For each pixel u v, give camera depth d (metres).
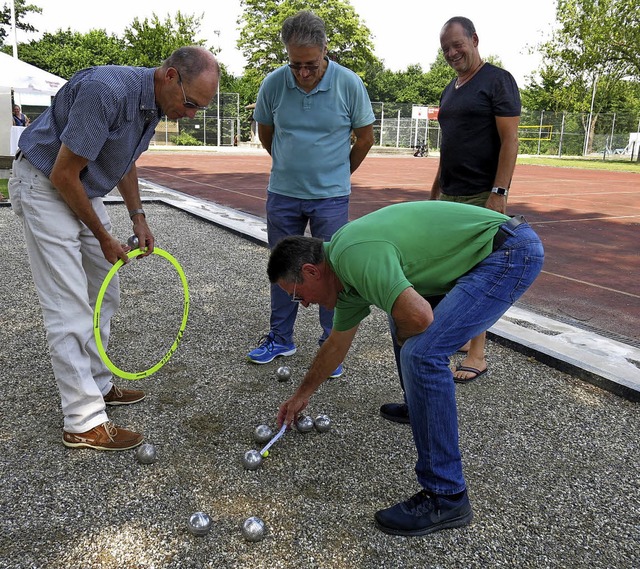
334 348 2.56
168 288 5.66
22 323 4.55
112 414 3.27
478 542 2.39
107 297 3.18
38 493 2.57
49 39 45.16
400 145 43.78
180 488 2.65
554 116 41.22
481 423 3.32
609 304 5.80
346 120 3.75
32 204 2.65
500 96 3.57
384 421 3.31
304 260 2.25
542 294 6.12
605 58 32.75
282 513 2.51
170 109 2.71
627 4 30.44
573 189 17.55
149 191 13.14
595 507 2.63
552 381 3.90
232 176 18.27
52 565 2.17
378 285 2.13
